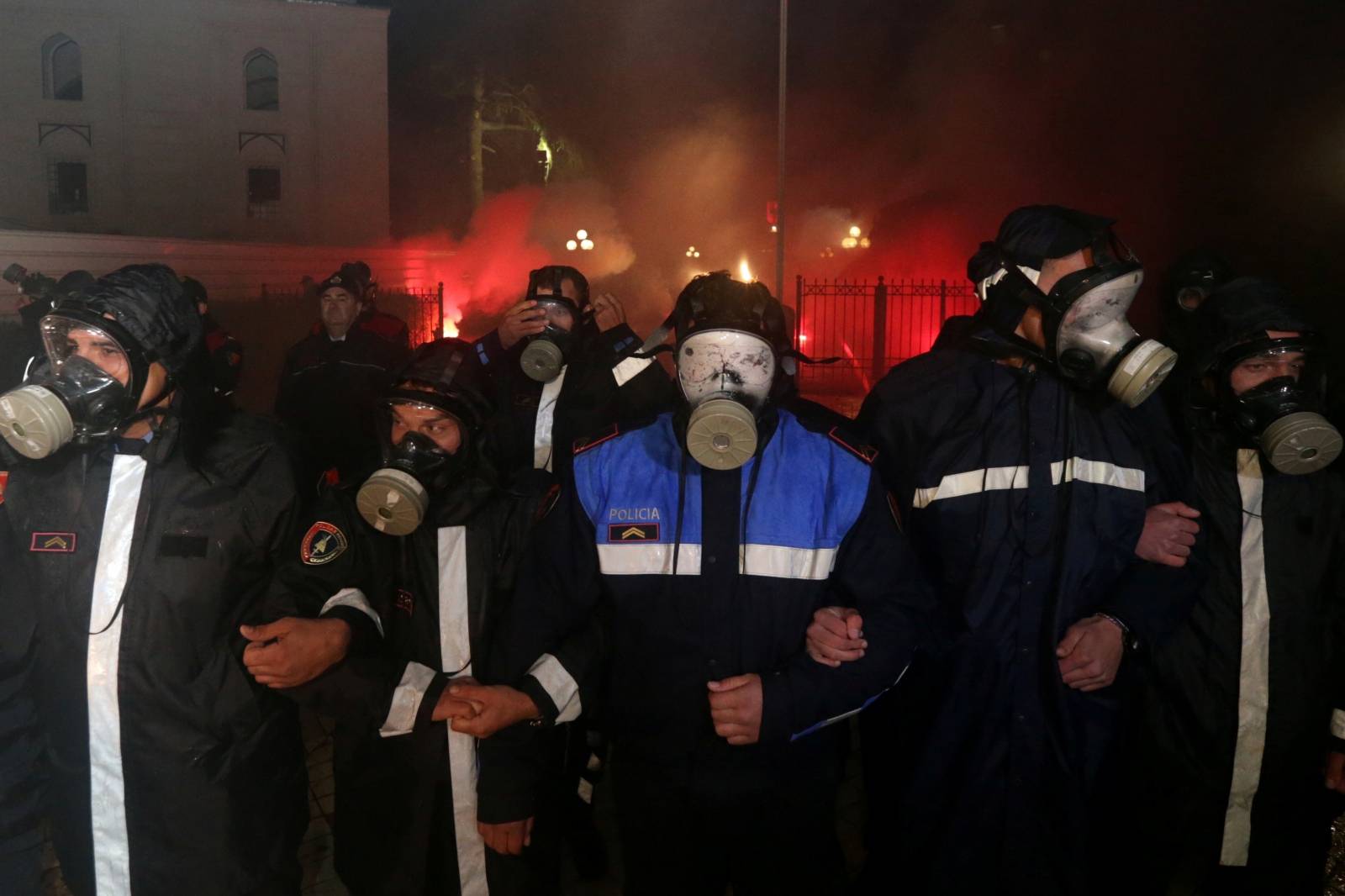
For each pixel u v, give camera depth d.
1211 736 2.41
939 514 2.25
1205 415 2.42
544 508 2.11
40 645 2.00
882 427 2.37
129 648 1.93
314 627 1.90
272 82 25.86
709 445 1.82
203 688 1.98
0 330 7.74
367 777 2.13
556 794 2.27
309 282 16.39
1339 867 2.88
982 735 2.16
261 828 2.07
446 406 2.05
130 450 2.00
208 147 25.48
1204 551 2.28
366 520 2.11
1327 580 2.37
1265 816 2.42
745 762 1.94
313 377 4.85
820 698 1.85
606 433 2.07
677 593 1.95
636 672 1.98
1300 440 2.19
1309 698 2.36
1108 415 2.21
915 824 2.22
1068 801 2.12
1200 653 2.40
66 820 1.98
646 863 2.01
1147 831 2.51
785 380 2.61
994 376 2.28
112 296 1.87
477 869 2.13
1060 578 2.14
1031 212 2.22
